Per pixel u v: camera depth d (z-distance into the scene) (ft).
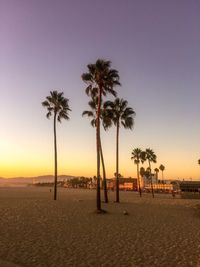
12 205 129.29
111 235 62.95
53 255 46.34
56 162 167.02
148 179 484.33
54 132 162.20
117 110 153.48
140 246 52.95
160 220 87.20
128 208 121.90
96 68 108.58
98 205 101.71
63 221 81.97
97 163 104.47
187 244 54.75
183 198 245.65
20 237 59.47
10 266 39.58
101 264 41.98
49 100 159.33
